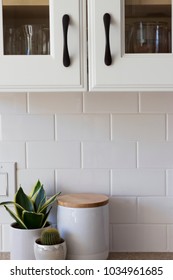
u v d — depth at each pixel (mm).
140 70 939
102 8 930
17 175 1270
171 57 942
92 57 940
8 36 958
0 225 1277
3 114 1252
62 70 941
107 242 1189
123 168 1266
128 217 1276
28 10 961
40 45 962
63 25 922
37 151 1264
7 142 1260
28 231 1133
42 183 1271
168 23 966
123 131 1256
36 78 942
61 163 1267
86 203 1137
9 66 940
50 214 1271
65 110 1252
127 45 957
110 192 1271
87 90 958
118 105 1250
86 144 1261
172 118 1252
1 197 1267
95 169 1267
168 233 1278
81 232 1137
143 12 965
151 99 1248
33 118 1256
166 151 1262
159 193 1271
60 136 1260
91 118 1255
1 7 939
